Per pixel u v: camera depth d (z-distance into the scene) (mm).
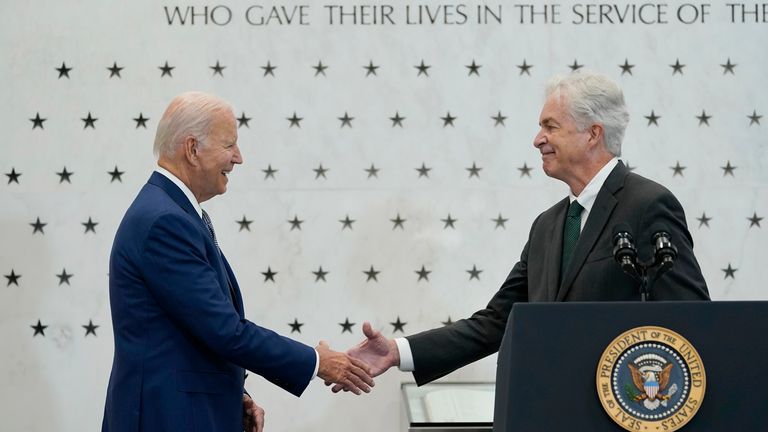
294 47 9734
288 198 9633
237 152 6691
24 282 9508
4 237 9523
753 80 9766
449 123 9711
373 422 9461
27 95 9625
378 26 9750
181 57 9703
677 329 4895
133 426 6113
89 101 9648
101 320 9516
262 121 9680
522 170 9695
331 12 9758
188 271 6195
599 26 9781
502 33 9773
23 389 9445
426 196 9648
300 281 9586
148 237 6215
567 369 4891
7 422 9414
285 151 9656
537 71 9758
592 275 6074
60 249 9539
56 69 9664
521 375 4895
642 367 4867
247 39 9734
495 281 9617
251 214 9609
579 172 6488
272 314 9547
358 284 9594
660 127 9727
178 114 6520
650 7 9805
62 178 9586
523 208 9672
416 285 9594
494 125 9719
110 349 9508
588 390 4875
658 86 9750
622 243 5473
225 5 9742
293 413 9461
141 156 9633
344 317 9570
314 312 9562
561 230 6516
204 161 6527
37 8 9688
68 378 9469
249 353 6289
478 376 9539
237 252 9586
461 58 9750
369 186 9656
